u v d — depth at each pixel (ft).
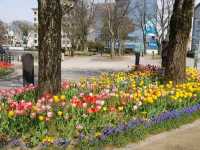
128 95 29.12
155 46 258.98
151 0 205.77
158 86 36.24
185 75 42.04
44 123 23.00
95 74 77.66
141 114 28.12
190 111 31.04
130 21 225.15
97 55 197.77
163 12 186.19
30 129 22.54
